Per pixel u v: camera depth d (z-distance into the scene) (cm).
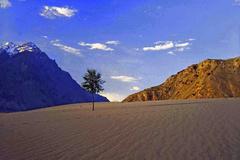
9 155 1703
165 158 1448
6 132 2630
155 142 1792
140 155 1533
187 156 1455
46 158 1591
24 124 3259
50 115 4872
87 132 2352
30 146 1922
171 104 5250
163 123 2467
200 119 2488
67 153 1673
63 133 2384
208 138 1783
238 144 1608
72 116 4134
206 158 1407
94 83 5691
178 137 1873
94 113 4484
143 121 2702
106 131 2327
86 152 1672
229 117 2469
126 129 2341
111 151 1658
